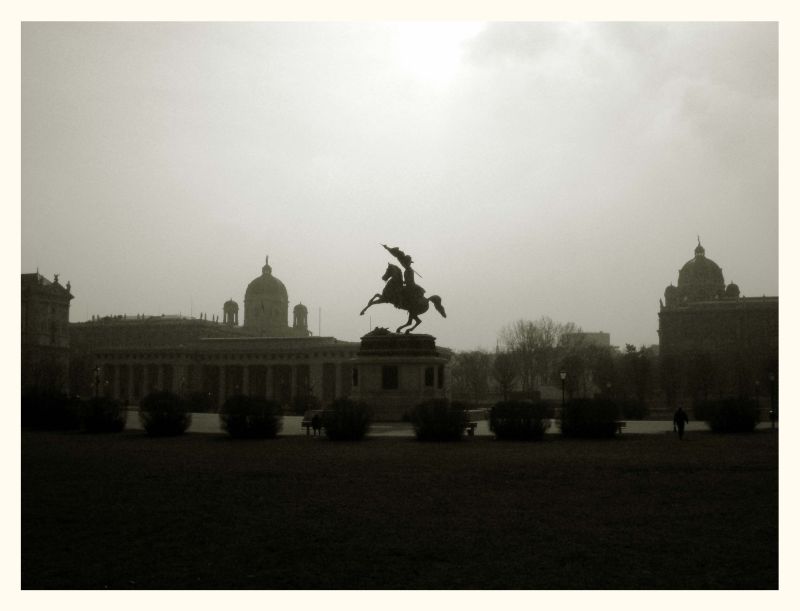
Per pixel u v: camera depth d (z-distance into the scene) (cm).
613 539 2181
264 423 5788
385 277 7575
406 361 7219
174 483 3297
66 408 6888
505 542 2145
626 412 9794
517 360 18850
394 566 1895
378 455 4481
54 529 2325
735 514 2556
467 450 4797
